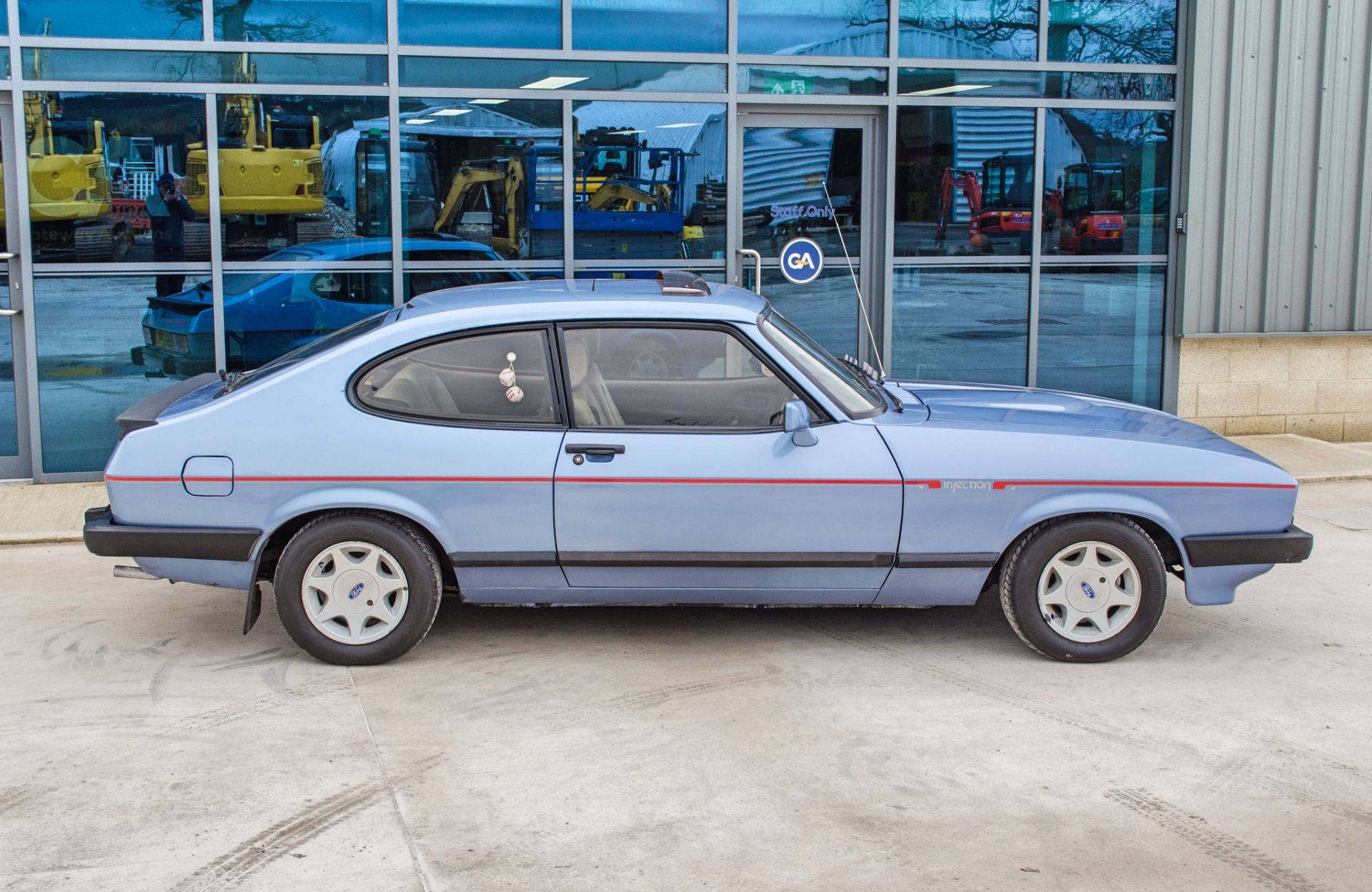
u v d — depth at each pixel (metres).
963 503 5.26
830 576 5.34
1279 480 5.37
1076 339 10.23
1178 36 9.98
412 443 5.21
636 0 9.32
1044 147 9.97
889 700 5.04
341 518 5.25
